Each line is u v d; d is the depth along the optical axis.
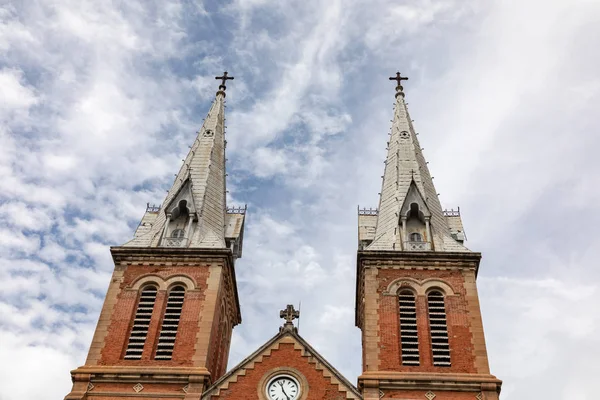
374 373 42.72
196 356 43.72
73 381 42.50
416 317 46.12
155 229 52.50
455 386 42.06
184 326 45.28
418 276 48.12
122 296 47.12
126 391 42.06
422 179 56.41
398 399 41.59
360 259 49.53
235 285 53.25
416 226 52.50
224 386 42.03
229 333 53.09
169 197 55.50
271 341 44.06
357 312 54.44
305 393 41.69
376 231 54.12
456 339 44.72
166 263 48.78
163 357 43.91
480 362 43.47
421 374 42.66
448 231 53.44
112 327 45.47
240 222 56.28
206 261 48.78
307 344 43.84
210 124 62.44
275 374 42.53
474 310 46.16
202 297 46.81
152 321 45.81
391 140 62.16
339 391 41.81
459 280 47.88
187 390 41.88
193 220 52.47
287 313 45.75
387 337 44.88
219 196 56.28
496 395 41.72
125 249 49.22
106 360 43.81
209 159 58.25
